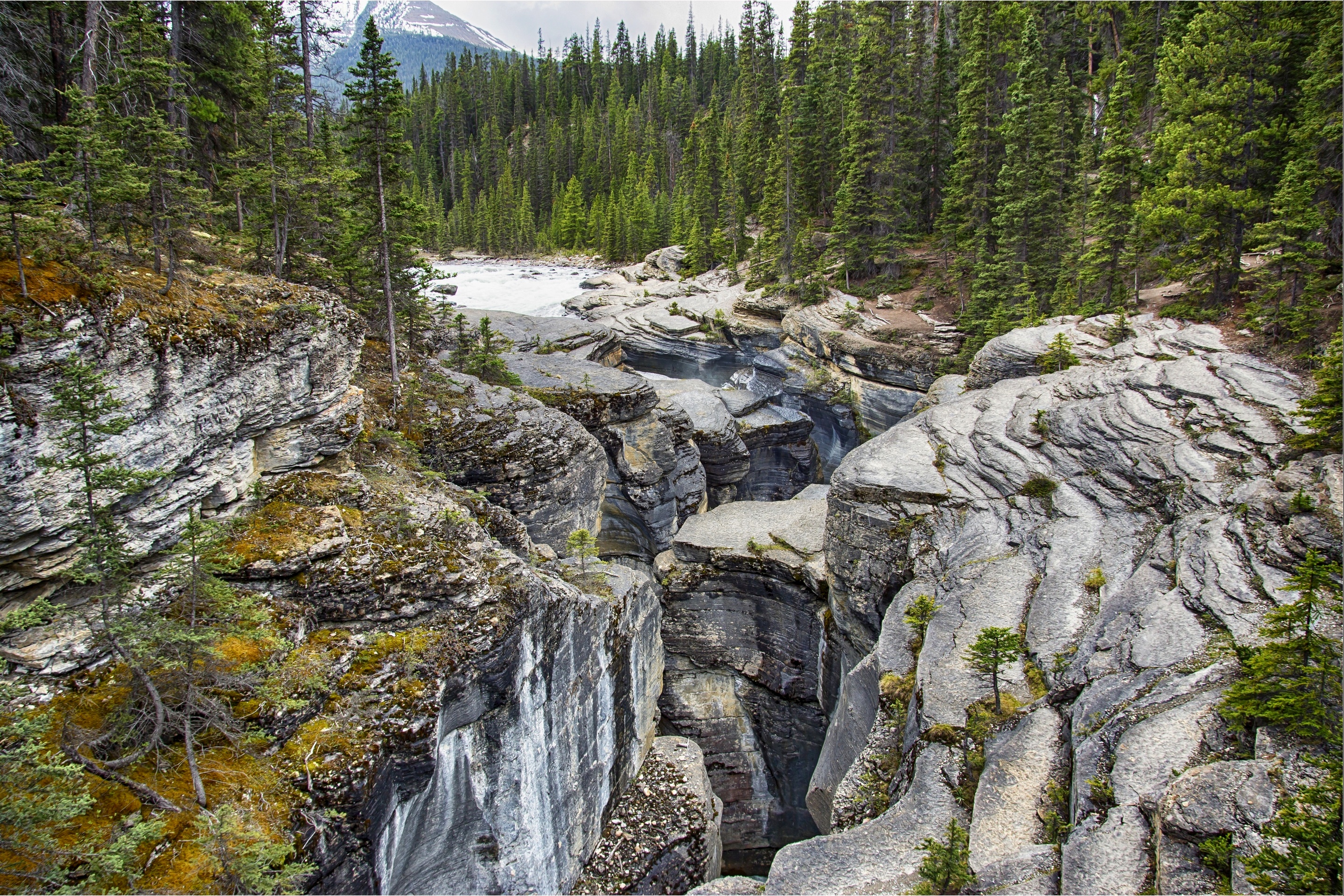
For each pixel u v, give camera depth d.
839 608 31.88
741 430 48.88
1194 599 19.11
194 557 14.53
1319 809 11.65
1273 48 35.66
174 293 17.45
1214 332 34.62
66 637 14.37
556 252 115.94
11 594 14.23
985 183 56.84
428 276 32.25
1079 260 46.06
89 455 13.02
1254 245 37.66
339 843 15.17
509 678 19.30
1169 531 22.56
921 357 50.72
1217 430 26.08
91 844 11.81
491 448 30.94
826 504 40.84
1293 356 30.25
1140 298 44.00
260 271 26.38
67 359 13.65
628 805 27.09
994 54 65.62
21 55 23.92
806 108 72.62
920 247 66.00
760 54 95.75
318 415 21.23
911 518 29.59
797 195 70.19
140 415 15.73
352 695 16.81
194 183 26.36
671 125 129.88
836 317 56.53
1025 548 25.44
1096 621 20.48
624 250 103.19
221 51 31.14
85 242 16.50
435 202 123.94
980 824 15.65
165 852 12.73
